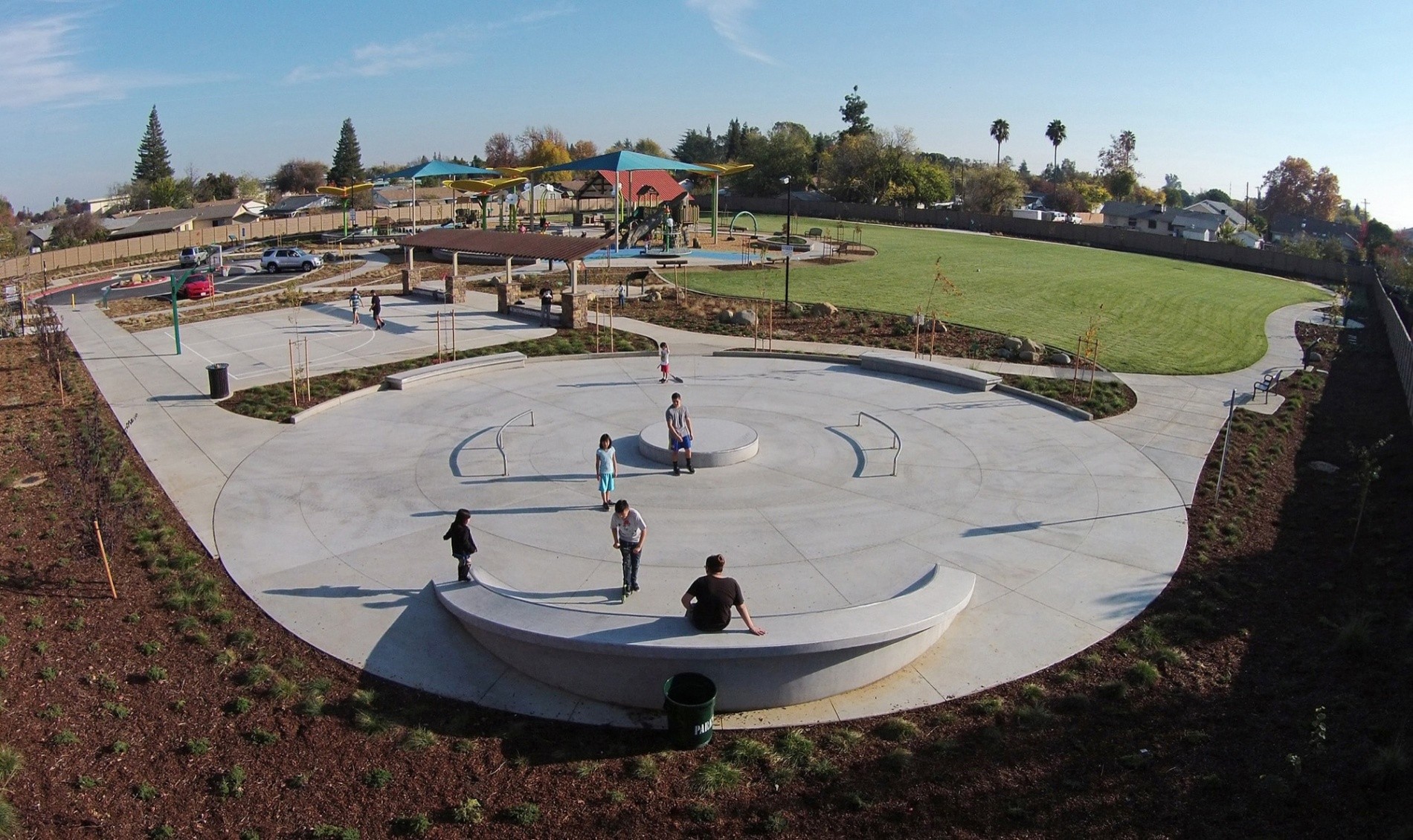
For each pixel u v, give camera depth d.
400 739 9.95
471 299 40.94
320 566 14.02
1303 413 23.53
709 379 25.39
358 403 23.09
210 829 8.61
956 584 12.33
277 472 18.17
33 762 9.44
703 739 9.84
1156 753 9.63
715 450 18.16
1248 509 16.59
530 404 22.78
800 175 110.75
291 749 9.74
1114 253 64.38
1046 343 31.44
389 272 51.25
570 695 10.91
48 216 156.38
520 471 17.91
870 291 42.62
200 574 13.66
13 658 11.30
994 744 9.80
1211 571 14.05
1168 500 16.89
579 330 32.59
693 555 14.18
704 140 183.12
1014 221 77.81
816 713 10.54
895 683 11.10
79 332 34.09
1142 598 13.16
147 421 21.88
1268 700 10.62
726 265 51.47
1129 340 32.88
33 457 17.39
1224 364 29.33
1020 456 19.14
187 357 29.02
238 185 146.88
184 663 11.35
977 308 38.75
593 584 13.21
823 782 9.27
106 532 13.70
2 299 40.66
